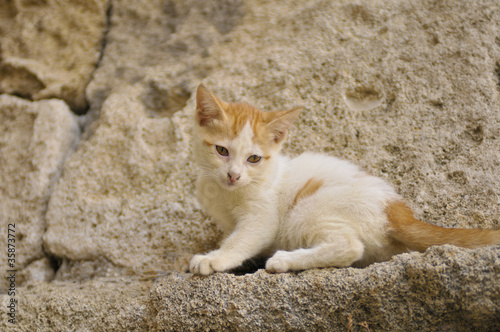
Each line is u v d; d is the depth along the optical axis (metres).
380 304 2.12
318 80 3.56
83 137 3.91
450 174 2.96
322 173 2.74
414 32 3.55
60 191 3.59
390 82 3.41
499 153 2.91
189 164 3.43
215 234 3.18
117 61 4.25
